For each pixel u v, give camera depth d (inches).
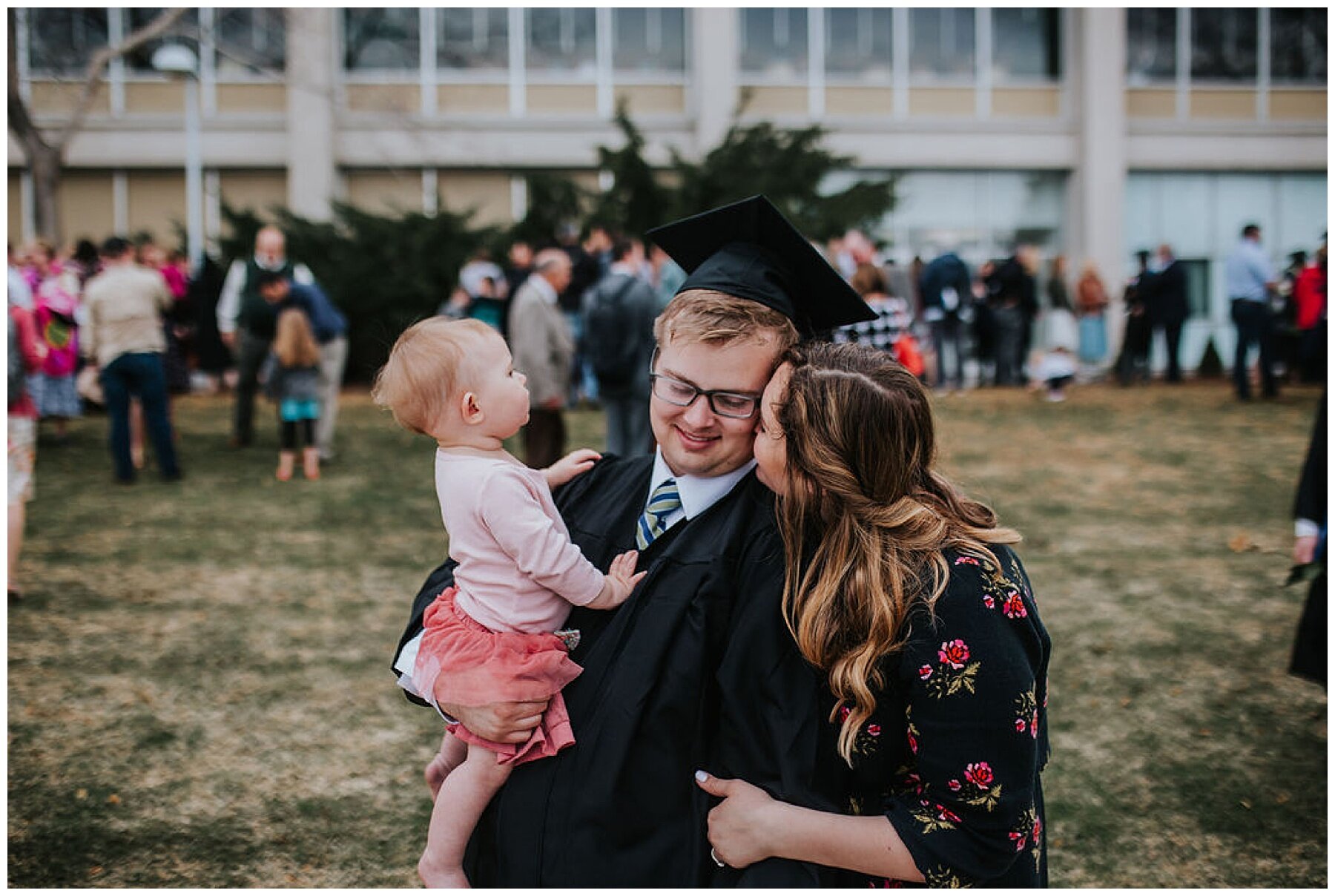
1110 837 120.9
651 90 787.4
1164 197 802.8
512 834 61.5
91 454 373.4
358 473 338.3
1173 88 796.6
